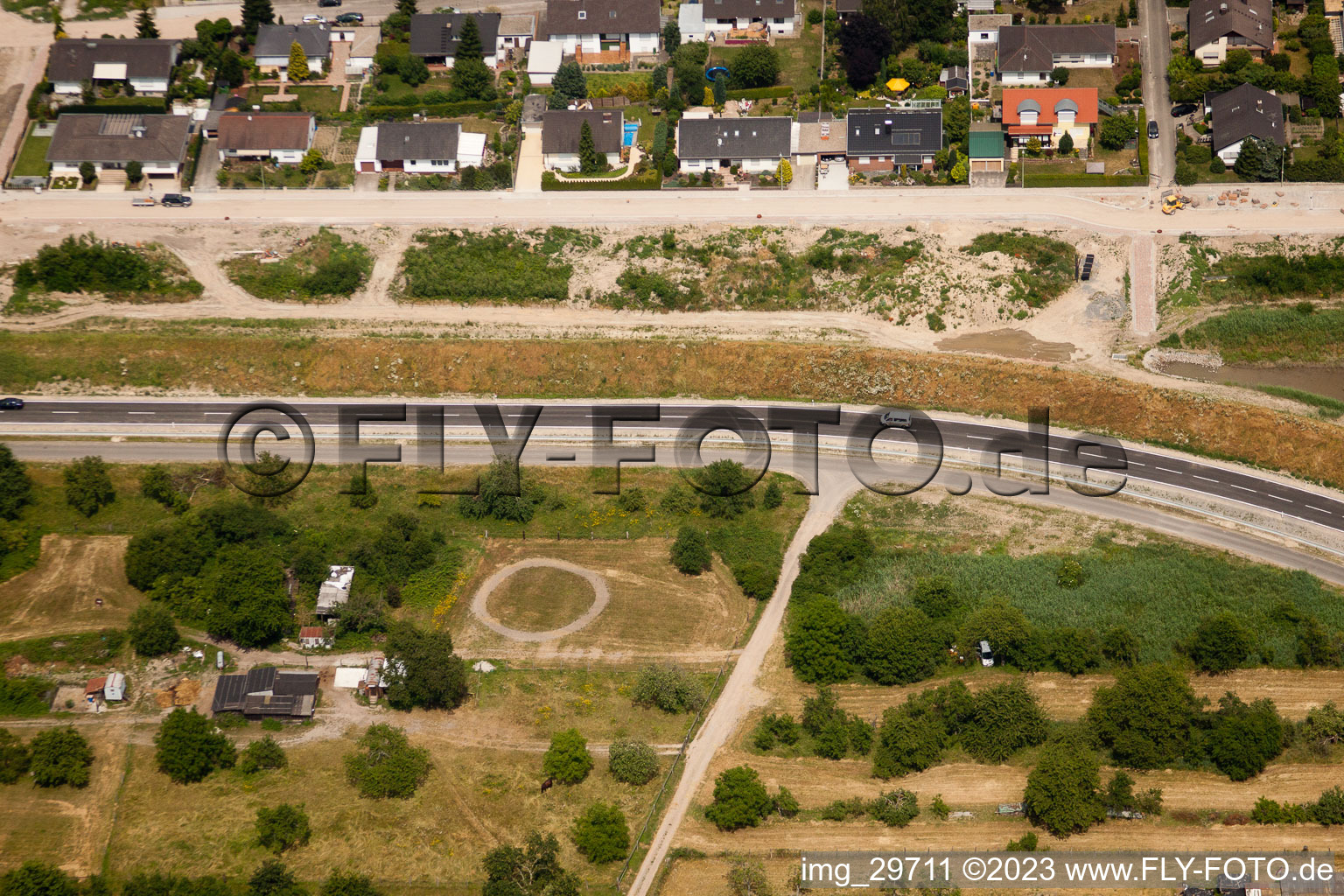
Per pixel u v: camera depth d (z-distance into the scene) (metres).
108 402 160.62
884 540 147.38
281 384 164.00
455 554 147.12
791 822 122.56
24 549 144.38
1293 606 137.50
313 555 142.38
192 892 116.44
